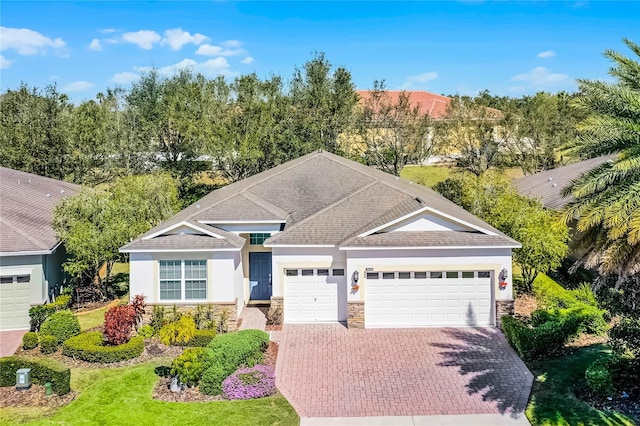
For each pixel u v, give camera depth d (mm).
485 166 56438
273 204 28906
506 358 20844
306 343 22547
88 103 53531
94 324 24984
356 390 18547
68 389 18266
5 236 24984
